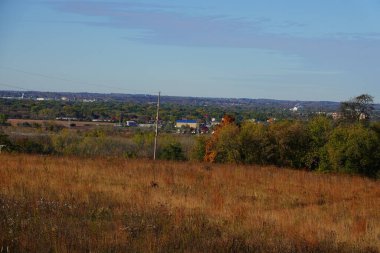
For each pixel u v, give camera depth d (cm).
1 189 1594
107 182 2161
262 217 1478
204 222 1220
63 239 909
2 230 943
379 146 4103
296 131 4516
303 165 4522
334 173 4122
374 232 1355
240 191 2269
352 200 2230
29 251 845
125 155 5038
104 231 1059
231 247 980
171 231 1080
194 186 2277
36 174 2159
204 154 5150
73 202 1422
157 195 1795
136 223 1165
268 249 998
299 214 1638
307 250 1030
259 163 4597
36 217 1117
